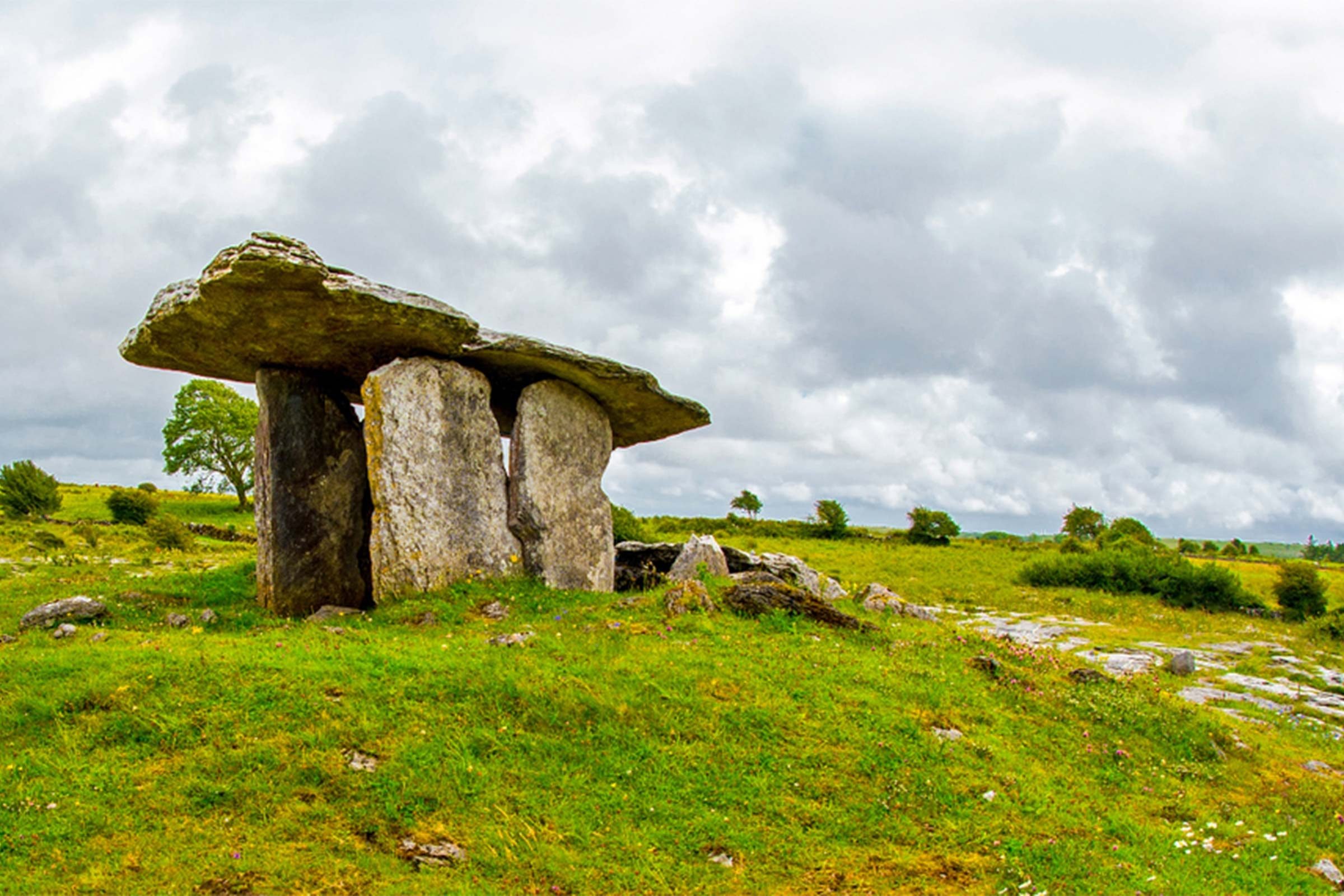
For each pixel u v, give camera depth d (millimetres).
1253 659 18594
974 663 11477
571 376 15859
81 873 6074
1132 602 27797
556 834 6922
